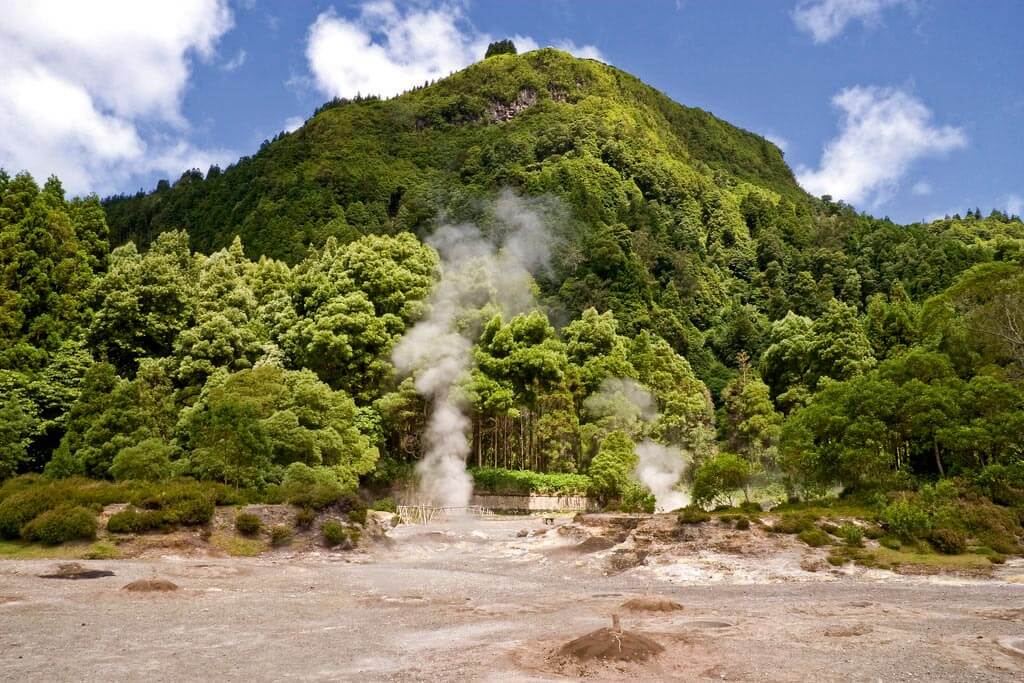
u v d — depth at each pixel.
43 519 28.31
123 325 56.97
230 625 16.42
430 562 30.73
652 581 25.53
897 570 26.25
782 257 145.50
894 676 12.09
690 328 117.19
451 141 181.88
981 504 31.58
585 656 12.88
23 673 12.09
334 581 24.23
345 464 48.50
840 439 37.84
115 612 17.69
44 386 47.59
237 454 38.34
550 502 56.50
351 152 169.75
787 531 29.72
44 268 56.94
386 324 63.19
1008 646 14.31
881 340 86.75
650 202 151.25
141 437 42.25
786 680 11.84
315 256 86.25
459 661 13.07
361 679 11.87
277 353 59.59
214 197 164.00
